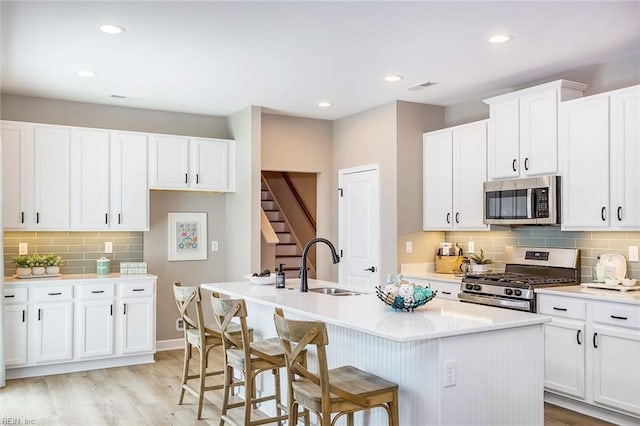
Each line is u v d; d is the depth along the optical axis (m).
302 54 4.09
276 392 3.66
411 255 5.69
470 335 2.64
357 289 4.25
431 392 2.60
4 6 3.18
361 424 3.11
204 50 3.99
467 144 5.23
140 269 5.58
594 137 4.08
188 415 3.96
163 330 6.07
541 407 2.88
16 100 5.32
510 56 4.15
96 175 5.41
